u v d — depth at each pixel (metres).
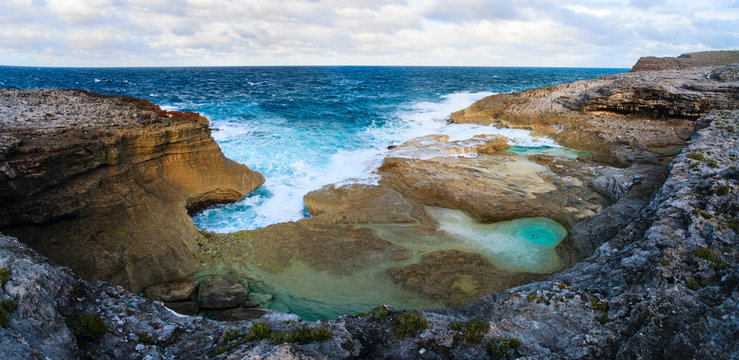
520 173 24.23
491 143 30.25
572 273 11.91
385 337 9.02
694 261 9.73
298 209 20.61
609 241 13.33
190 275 14.54
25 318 7.28
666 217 12.30
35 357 6.50
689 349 7.16
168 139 17.61
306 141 32.16
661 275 9.59
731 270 9.08
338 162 27.47
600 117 35.91
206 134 19.59
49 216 12.60
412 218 18.61
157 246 14.38
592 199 20.41
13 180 11.66
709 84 33.69
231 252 15.77
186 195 18.69
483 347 8.56
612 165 26.39
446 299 13.09
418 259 15.41
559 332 8.91
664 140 30.08
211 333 9.09
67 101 24.25
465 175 23.50
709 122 25.77
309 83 93.44
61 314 8.33
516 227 17.86
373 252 15.73
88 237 13.23
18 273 8.15
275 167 25.81
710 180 13.91
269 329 9.11
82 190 13.37
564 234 17.30
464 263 15.02
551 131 35.19
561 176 23.69
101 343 8.14
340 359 8.12
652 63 65.06
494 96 46.84
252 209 20.36
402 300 13.15
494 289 13.45
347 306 12.98
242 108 46.31
